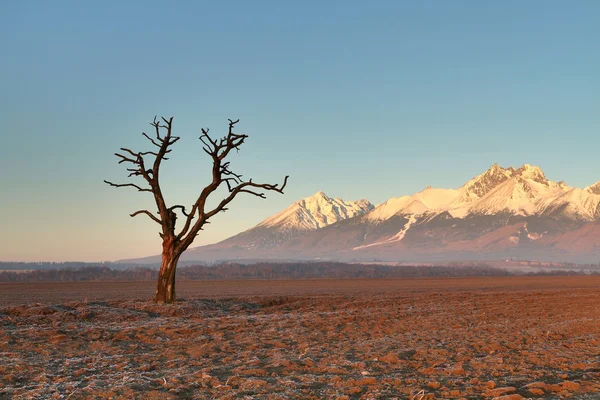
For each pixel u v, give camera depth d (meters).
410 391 12.01
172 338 20.27
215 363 15.34
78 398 11.25
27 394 11.51
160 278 32.72
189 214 32.66
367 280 137.88
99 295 57.19
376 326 24.84
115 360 15.66
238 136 32.06
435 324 25.84
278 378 13.28
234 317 27.84
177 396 11.49
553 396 11.74
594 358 16.59
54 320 25.52
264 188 32.66
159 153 32.25
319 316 28.78
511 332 22.95
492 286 89.75
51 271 163.50
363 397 11.59
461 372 14.13
